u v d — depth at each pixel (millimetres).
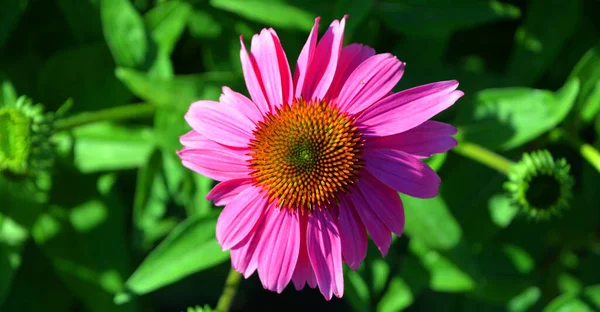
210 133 445
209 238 484
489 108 507
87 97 532
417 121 425
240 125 445
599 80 514
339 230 439
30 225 528
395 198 433
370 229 436
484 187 528
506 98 505
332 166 437
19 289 550
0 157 479
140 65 502
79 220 532
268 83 442
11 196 524
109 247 531
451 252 490
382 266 518
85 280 528
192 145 449
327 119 438
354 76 435
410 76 542
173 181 514
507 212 525
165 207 524
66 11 521
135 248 545
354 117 437
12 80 542
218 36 524
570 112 522
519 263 549
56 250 527
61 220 531
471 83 542
